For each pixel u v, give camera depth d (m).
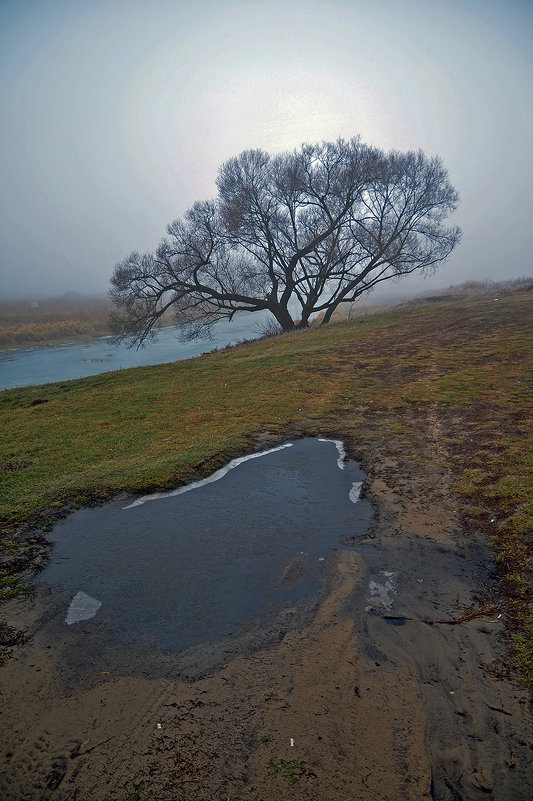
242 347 22.11
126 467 7.69
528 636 3.92
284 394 12.06
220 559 5.30
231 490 6.99
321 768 2.94
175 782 2.90
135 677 3.74
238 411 10.79
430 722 3.24
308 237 27.75
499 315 20.00
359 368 14.39
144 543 5.65
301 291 29.05
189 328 32.44
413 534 5.63
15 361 33.72
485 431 8.52
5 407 13.80
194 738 3.18
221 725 3.27
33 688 3.65
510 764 2.94
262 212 26.50
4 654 4.00
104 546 5.61
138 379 15.61
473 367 13.13
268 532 5.83
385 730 3.18
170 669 3.80
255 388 12.86
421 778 2.85
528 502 5.87
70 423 10.77
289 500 6.65
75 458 8.41
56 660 3.93
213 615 4.42
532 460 7.02
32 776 2.98
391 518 6.02
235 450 8.43
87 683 3.69
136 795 2.83
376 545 5.47
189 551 5.46
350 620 4.29
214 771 2.96
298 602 4.57
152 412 11.16
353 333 20.61
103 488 6.98
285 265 27.31
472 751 3.04
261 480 7.31
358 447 8.49
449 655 3.83
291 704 3.41
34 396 14.87
